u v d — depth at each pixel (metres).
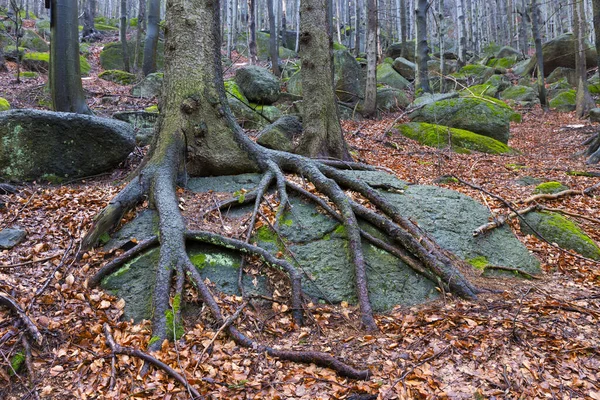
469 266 5.38
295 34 31.91
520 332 4.04
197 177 6.40
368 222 5.62
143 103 13.74
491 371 3.53
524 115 20.22
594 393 3.24
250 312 4.41
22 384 3.46
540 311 4.43
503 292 4.92
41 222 5.48
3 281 4.35
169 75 6.45
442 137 12.72
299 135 9.78
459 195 6.73
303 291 4.73
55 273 4.59
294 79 16.48
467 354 3.75
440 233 5.77
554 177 9.87
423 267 5.10
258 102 13.50
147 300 4.43
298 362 3.76
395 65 25.12
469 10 35.53
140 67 22.00
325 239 5.35
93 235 4.98
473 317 4.32
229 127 6.54
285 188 6.01
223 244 4.94
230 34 25.95
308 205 5.87
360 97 16.92
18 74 14.55
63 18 8.89
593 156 11.66
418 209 6.15
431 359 3.70
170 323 4.02
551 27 43.09
